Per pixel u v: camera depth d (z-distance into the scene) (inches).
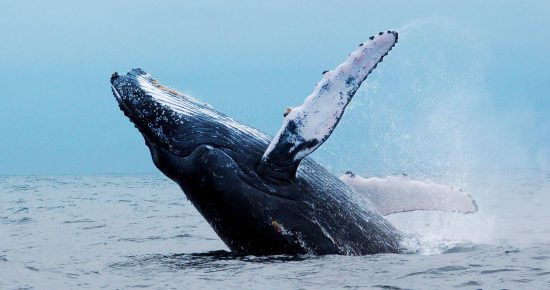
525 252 2060.8
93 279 1871.3
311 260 1904.5
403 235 2202.3
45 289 1765.5
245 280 1705.2
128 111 2062.0
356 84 1902.1
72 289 1744.6
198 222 4052.7
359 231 2053.4
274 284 1658.5
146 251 2605.8
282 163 1953.7
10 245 2942.9
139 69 2159.2
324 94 1913.1
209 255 2199.8
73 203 6441.9
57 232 3570.4
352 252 2020.2
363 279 1685.5
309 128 1911.9
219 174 1978.3
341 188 2100.1
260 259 1958.7
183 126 2017.7
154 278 1806.1
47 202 6688.0
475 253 2046.0
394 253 2094.0
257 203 1969.7
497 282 1632.6
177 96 2085.4
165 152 2036.2
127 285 1739.7
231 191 1975.9
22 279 1919.3
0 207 5964.6
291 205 1977.1
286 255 1983.3
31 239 3208.7
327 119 1908.2
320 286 1628.9
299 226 1978.3
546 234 2851.9
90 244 2947.8
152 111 2027.6
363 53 1899.6
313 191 2017.7
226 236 2073.1
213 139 2006.6
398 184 2253.9
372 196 2251.5
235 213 1993.1
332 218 2020.2
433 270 1770.4
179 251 2556.6
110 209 5497.1
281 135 1939.0
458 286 1609.3
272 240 1990.7
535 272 1726.1
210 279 1736.0
